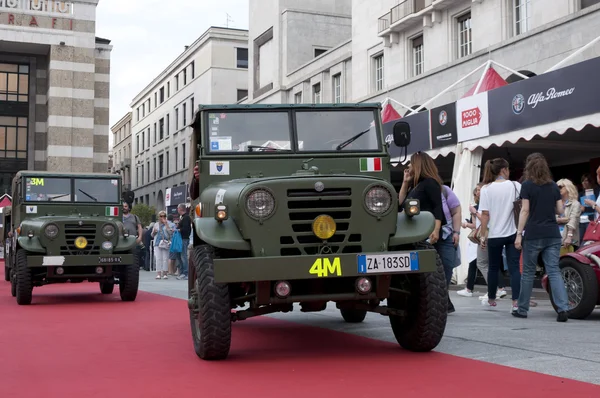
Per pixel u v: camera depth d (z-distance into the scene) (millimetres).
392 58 27875
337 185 5203
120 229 11734
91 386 4410
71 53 44844
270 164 6352
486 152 16688
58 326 7898
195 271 5609
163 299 11859
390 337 6484
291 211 5133
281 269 4969
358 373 4660
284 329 7207
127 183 80875
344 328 7230
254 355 5555
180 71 61906
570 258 7918
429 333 5359
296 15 38469
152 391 4211
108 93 52531
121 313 9398
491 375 4480
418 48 26719
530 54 19562
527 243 7746
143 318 8695
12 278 12539
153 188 68500
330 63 33625
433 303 5316
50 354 5809
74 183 12953
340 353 5559
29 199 12539
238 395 4043
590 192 11391
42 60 47250
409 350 5621
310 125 6527
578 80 10586
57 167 44250
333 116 6598
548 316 8133
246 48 55875
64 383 4527
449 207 7945
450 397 3877
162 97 67750
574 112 10688
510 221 8383
